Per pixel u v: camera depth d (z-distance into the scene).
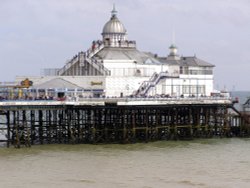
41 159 146.50
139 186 119.12
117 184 120.50
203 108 195.75
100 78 195.75
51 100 167.62
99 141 175.00
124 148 166.12
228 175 130.12
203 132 196.12
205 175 130.00
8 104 161.12
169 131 186.00
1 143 177.50
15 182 121.62
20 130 170.75
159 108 183.50
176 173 131.38
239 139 194.38
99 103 172.88
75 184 120.12
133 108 175.50
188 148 169.00
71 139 173.00
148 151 161.50
